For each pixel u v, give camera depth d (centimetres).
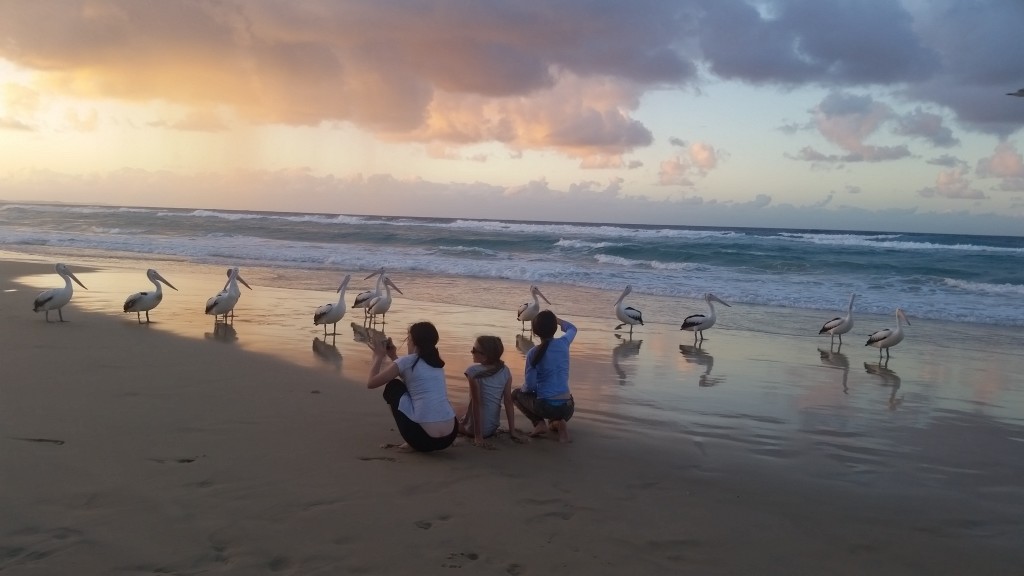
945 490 557
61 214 6712
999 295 2162
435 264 2742
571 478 545
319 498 478
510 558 406
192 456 552
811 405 831
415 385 580
